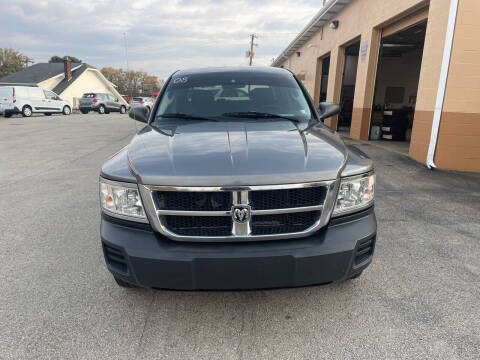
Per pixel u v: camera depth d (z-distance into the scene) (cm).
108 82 3809
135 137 253
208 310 225
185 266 179
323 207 186
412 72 1562
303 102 309
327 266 185
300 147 209
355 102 1059
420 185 511
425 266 277
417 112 682
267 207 181
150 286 188
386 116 1017
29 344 196
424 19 731
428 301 231
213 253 178
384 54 1548
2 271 277
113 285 256
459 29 560
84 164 695
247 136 227
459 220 376
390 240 326
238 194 178
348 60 1531
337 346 192
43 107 2273
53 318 218
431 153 616
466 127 588
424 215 390
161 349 191
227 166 185
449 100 585
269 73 341
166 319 217
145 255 182
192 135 235
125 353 188
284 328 207
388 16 830
